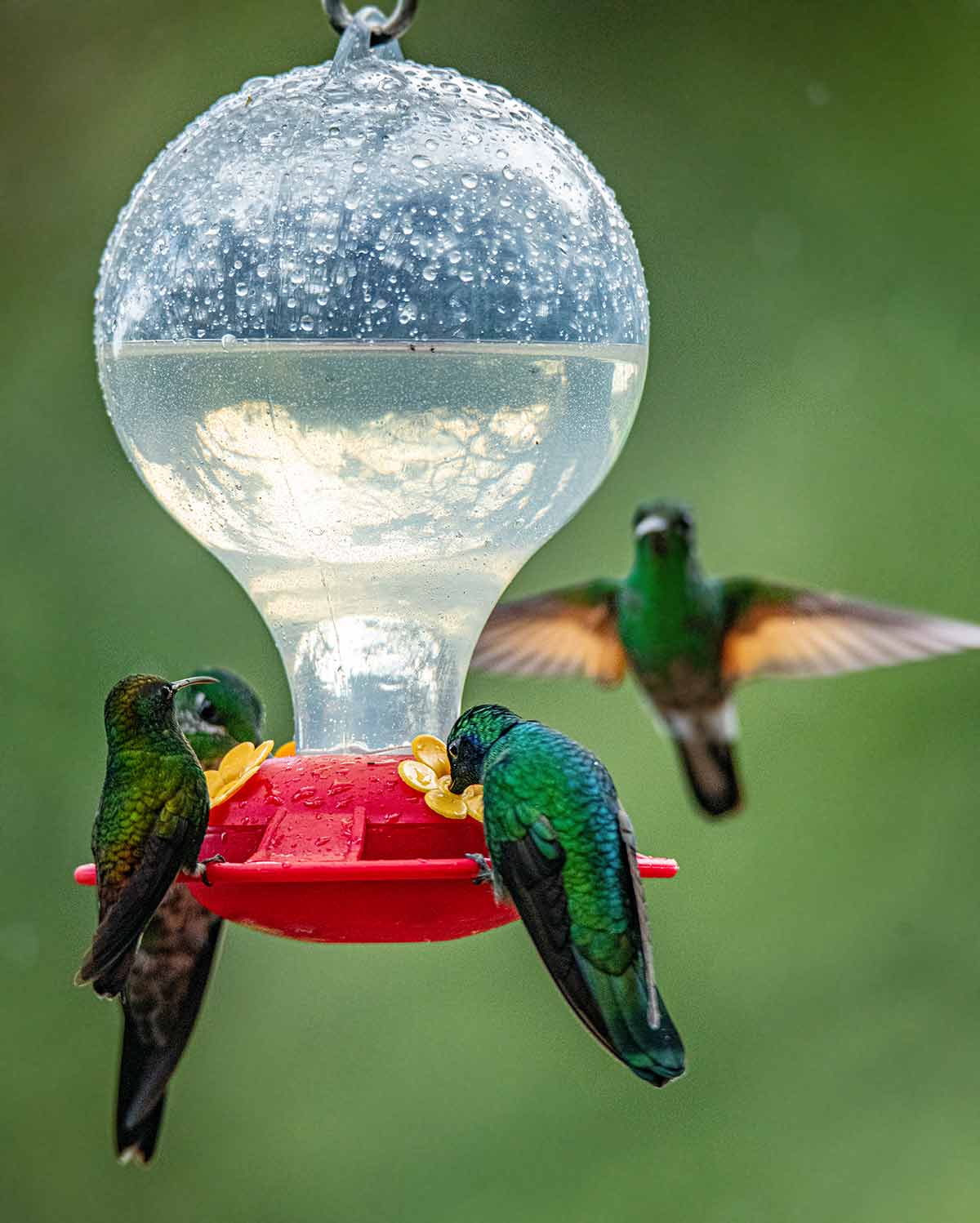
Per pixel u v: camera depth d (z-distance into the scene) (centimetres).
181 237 735
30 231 1199
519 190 752
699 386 1225
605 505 1205
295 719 752
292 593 750
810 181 1253
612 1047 646
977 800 1168
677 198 1255
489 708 697
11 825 1118
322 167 739
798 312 1235
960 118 1252
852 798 1177
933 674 1188
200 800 679
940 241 1238
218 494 740
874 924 1159
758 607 902
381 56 777
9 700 1124
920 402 1209
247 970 1153
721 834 1162
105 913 680
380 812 678
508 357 743
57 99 1220
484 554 755
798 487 1200
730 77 1272
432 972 1158
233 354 729
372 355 732
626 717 1171
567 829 666
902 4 1268
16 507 1148
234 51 1234
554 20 1276
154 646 1133
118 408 756
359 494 737
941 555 1182
